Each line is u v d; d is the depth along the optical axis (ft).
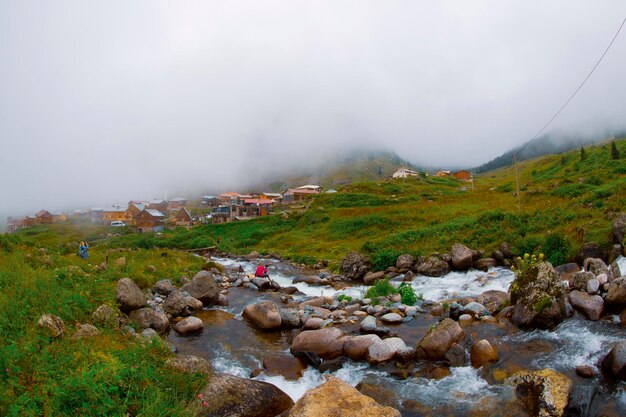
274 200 461.78
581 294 44.52
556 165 330.54
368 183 357.00
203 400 27.99
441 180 428.56
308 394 26.30
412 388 33.42
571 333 39.47
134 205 465.47
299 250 159.63
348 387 27.09
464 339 40.01
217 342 47.32
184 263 93.71
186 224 410.52
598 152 274.36
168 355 34.09
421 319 50.39
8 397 21.50
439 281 79.87
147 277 68.90
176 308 56.39
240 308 63.67
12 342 27.40
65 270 54.70
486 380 33.17
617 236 68.54
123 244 249.75
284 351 44.57
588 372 31.83
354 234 174.29
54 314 36.55
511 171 594.24
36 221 497.05
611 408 27.96
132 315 47.09
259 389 31.14
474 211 161.48
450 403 30.60
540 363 34.68
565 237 78.64
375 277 90.12
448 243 100.83
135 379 26.71
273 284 81.76
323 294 79.97
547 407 27.71
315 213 235.20
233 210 397.80
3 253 62.95
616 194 99.96
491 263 84.84
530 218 100.42
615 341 36.47
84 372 24.58
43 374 24.64
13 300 36.96
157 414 23.56
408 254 94.89
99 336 33.91
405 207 215.51
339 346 40.78
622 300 41.55
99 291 49.34
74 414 21.90
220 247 205.67
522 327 42.52
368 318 47.83
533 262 56.70
